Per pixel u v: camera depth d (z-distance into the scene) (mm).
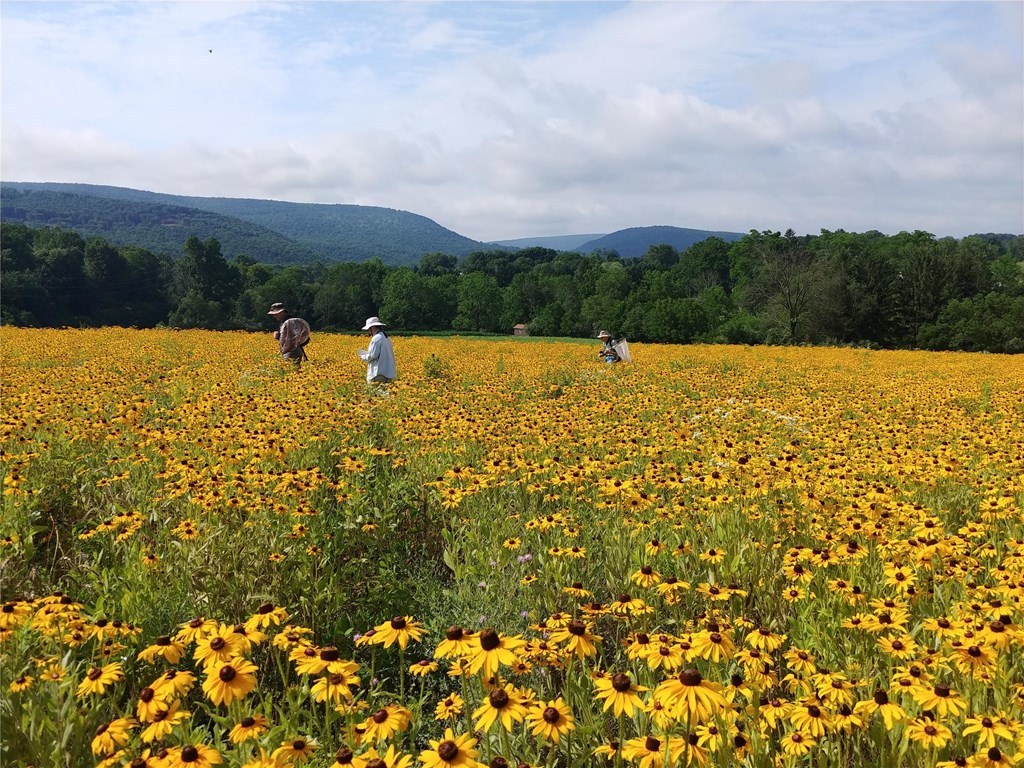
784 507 6430
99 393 12461
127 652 4129
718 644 3398
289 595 5219
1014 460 8203
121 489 7426
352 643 5148
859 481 7199
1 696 3277
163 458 8062
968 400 16375
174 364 19891
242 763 2928
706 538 5926
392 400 13883
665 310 79938
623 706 2889
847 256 82500
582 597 5594
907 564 5086
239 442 8250
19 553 5512
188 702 4125
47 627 3723
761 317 80750
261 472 7301
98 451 8625
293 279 119812
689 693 2791
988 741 2922
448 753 2502
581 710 3596
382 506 7277
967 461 8617
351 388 15578
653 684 3803
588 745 3453
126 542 5844
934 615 4672
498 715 2795
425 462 8914
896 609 4262
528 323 115812
